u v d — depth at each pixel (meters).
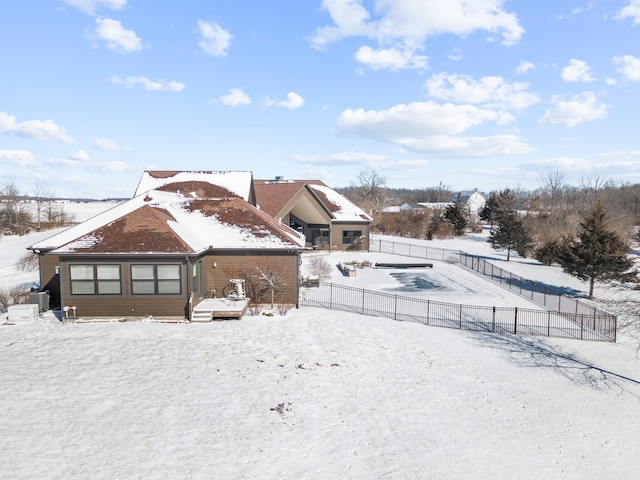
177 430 9.91
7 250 45.41
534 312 22.22
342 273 33.69
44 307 18.91
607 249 26.77
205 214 23.69
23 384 11.70
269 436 9.96
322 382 12.97
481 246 56.06
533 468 9.53
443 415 11.60
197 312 18.19
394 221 71.12
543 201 110.81
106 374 12.58
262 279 20.97
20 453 8.64
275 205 37.88
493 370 15.07
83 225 21.27
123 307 17.94
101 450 8.95
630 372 15.66
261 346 15.50
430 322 20.45
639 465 9.96
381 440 10.17
